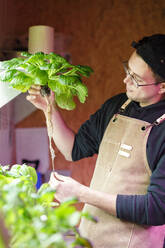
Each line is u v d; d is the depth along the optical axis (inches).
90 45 110.7
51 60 51.1
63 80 49.9
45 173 102.3
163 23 107.6
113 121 61.4
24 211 29.1
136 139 57.4
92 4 109.5
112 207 53.3
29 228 27.7
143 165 56.6
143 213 52.7
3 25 89.8
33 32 76.8
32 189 41.4
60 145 66.0
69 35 110.5
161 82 54.7
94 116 66.0
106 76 111.0
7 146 87.3
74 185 54.3
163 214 52.6
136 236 56.2
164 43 54.4
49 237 27.4
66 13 109.7
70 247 30.9
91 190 54.2
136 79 55.4
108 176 58.9
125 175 57.2
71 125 112.9
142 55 53.9
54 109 63.5
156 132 55.9
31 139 100.0
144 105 59.8
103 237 57.3
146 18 108.2
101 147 61.4
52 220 28.3
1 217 27.2
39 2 106.9
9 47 92.0
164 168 52.9
